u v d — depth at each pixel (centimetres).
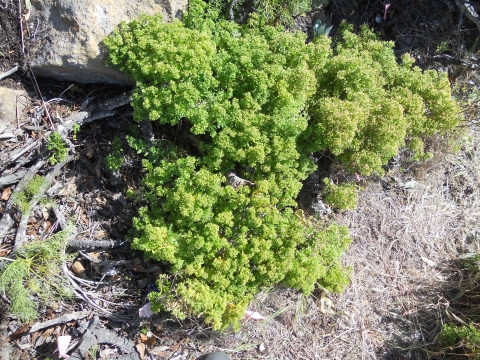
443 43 411
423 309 392
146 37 274
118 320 319
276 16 343
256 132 273
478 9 404
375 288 388
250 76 279
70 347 305
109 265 317
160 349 327
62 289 301
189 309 278
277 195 294
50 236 300
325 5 381
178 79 272
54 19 294
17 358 302
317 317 367
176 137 327
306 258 299
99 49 289
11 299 285
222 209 288
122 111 326
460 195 427
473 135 429
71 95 318
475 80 425
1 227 298
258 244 282
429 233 413
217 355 319
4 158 295
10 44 297
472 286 393
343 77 289
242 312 283
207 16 310
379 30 408
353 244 391
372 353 373
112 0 292
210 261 289
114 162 309
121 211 328
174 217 289
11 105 301
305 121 279
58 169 309
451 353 361
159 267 331
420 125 312
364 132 299
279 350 353
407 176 412
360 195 398
